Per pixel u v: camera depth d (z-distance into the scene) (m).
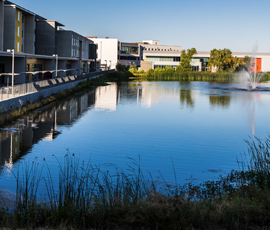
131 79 96.19
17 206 8.99
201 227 8.24
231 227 8.13
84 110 33.88
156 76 104.56
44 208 9.03
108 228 8.27
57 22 71.00
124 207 8.81
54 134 22.33
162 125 26.72
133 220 8.44
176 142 21.03
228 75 103.12
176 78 103.00
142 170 15.17
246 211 8.65
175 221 8.34
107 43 135.12
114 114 31.92
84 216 8.62
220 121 29.09
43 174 13.94
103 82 77.38
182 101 43.66
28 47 62.75
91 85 65.62
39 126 24.75
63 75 70.06
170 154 18.17
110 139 21.41
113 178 13.70
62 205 9.11
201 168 15.63
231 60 119.94
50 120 27.48
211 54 121.94
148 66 125.88
